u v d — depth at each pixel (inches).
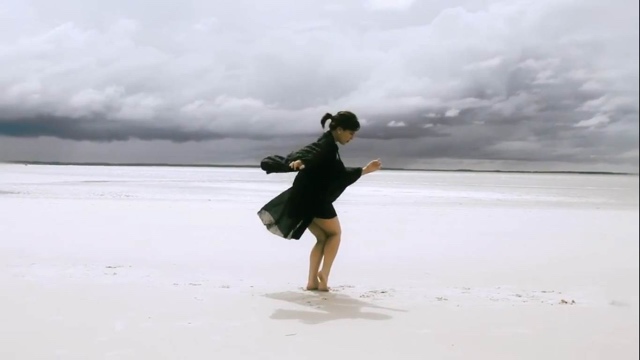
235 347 147.2
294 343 151.3
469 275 251.1
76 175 2231.8
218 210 555.8
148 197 764.6
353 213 556.4
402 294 211.5
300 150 203.5
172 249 315.3
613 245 348.2
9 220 434.3
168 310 181.6
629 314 182.2
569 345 151.8
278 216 209.8
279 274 250.4
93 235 363.9
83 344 147.4
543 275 251.9
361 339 155.3
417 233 400.2
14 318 170.1
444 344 152.0
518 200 865.5
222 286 220.4
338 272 257.0
